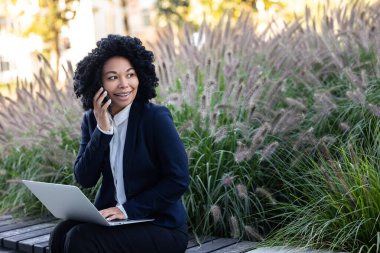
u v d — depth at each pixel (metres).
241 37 5.44
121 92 3.09
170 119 3.14
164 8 16.38
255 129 4.45
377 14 5.48
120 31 15.27
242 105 4.58
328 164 3.88
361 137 4.34
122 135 3.14
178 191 3.03
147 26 16.73
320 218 3.66
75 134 4.96
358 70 5.07
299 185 4.11
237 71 5.01
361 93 4.11
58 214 3.21
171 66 5.24
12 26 10.95
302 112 4.45
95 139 3.08
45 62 5.88
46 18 10.34
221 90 5.16
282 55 5.16
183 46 5.52
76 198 2.87
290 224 3.78
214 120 4.25
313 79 4.82
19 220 5.04
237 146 4.18
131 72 3.11
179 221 3.11
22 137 5.41
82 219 3.06
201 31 5.75
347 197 3.54
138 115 3.13
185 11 14.49
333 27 5.41
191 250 3.85
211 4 9.71
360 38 4.99
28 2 10.13
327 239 3.56
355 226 3.43
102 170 3.21
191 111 4.75
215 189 4.14
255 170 4.32
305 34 5.59
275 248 3.58
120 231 2.97
